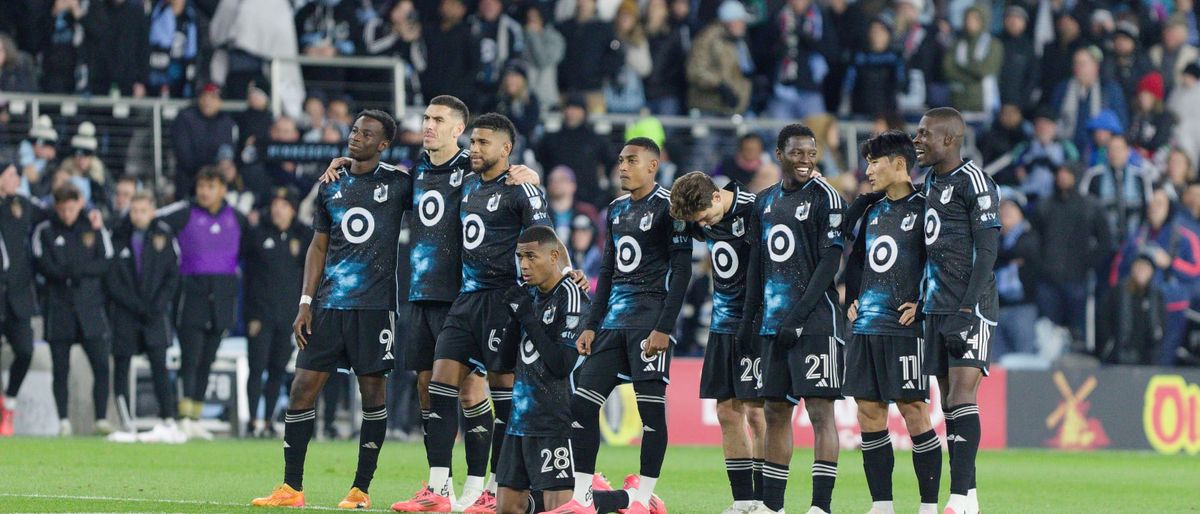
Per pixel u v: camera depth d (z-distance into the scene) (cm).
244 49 7506
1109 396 7375
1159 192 7688
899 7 8338
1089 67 8281
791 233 3366
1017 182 7981
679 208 3297
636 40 8081
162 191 7106
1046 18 8838
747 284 3425
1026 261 7512
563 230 7131
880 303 3381
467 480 3584
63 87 7412
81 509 3284
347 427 6862
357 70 7762
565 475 2977
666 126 8012
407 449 5984
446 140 3569
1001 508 4181
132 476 4300
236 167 7012
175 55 7525
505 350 3394
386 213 3584
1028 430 7294
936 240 3344
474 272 3497
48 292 6222
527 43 7981
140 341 6294
